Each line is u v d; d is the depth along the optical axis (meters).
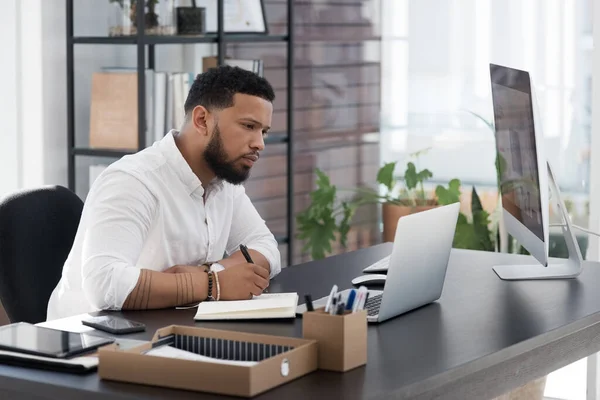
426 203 5.67
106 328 2.43
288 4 5.29
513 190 3.34
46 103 4.73
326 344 2.08
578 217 5.10
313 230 5.79
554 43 5.12
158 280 2.69
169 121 4.73
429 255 2.70
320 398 1.89
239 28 5.21
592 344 2.83
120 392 1.94
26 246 3.12
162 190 2.96
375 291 2.94
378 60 5.72
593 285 3.09
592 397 4.77
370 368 2.12
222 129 2.89
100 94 4.70
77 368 2.07
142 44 4.53
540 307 2.78
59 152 4.82
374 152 5.80
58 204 3.26
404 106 5.68
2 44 4.68
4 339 2.24
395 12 5.64
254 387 1.89
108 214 2.80
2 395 2.08
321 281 3.13
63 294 2.99
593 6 4.92
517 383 2.45
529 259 3.52
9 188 4.78
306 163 5.98
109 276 2.68
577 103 5.07
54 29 4.73
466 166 5.52
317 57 5.89
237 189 3.35
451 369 2.13
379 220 5.84
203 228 3.08
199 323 2.53
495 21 5.32
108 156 4.64
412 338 2.41
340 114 5.87
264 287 2.78
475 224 5.29
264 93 2.91
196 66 5.52
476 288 3.03
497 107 3.46
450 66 5.51
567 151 5.11
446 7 5.48
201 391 1.92
